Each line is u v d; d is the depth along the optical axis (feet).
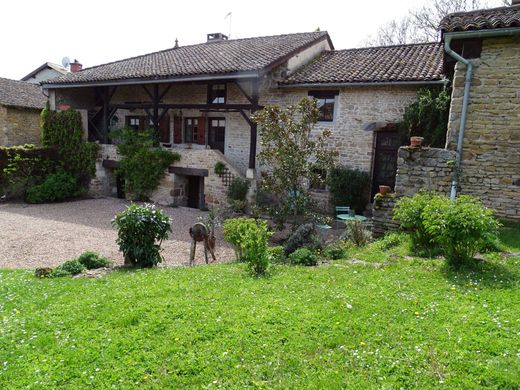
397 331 11.32
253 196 42.01
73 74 58.29
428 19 77.36
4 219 39.83
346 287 15.61
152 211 23.90
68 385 9.33
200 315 12.91
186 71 43.96
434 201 19.29
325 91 41.29
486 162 24.48
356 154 40.19
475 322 11.50
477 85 24.34
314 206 34.24
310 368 9.78
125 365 10.14
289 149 30.96
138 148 50.06
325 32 50.42
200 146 52.08
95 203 50.29
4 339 11.70
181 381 9.43
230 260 27.25
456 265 17.30
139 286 16.71
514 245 20.24
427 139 33.99
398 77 36.52
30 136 66.54
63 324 12.73
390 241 23.89
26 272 21.47
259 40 55.26
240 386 9.15
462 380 8.84
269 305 13.62
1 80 71.31
